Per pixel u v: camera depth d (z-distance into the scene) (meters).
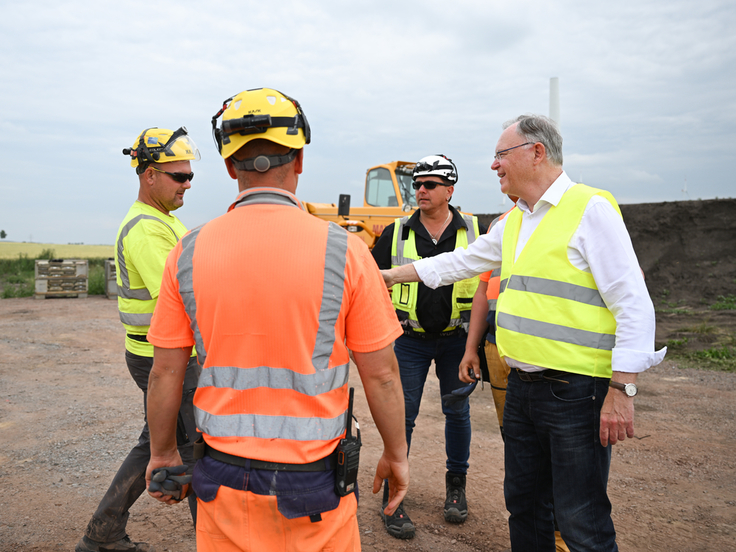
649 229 14.82
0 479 3.38
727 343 7.79
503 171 2.00
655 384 5.96
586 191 1.86
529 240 1.95
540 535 2.10
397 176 10.58
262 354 1.26
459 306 2.93
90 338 8.39
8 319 10.16
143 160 2.34
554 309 1.84
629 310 1.71
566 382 1.83
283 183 1.38
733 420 4.70
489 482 3.46
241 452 1.23
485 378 2.79
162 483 1.45
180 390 1.42
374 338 1.34
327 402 1.27
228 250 1.28
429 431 4.48
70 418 4.60
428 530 2.85
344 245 1.32
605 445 1.76
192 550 2.61
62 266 14.54
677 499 3.21
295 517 1.22
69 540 2.69
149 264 2.20
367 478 3.54
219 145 1.47
